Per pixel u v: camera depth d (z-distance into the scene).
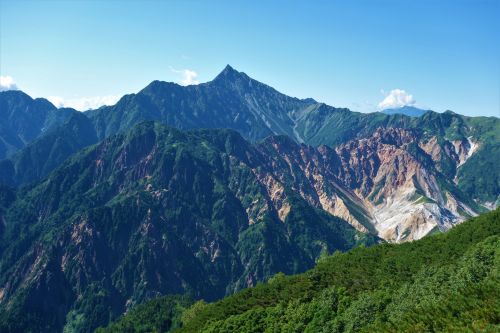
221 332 126.50
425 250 131.12
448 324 61.94
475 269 91.88
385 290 110.75
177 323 188.50
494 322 58.75
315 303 116.50
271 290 145.38
